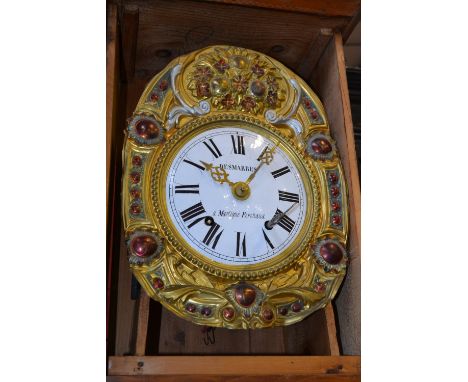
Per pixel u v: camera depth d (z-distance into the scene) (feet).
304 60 6.33
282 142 5.54
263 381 4.42
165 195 5.04
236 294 4.80
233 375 4.37
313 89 6.44
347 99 5.68
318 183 5.44
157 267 4.80
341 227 5.33
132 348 4.97
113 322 5.25
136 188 5.00
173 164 5.16
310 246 5.22
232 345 5.92
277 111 5.66
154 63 6.28
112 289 5.14
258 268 4.99
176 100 5.43
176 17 5.54
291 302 4.97
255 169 5.35
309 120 5.68
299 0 5.54
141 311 4.71
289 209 5.29
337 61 5.81
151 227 4.89
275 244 5.14
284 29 5.86
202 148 5.31
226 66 5.64
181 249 4.85
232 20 5.67
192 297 4.77
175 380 4.26
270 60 5.84
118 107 5.72
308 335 5.56
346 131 5.59
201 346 5.82
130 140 5.15
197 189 5.14
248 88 5.62
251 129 5.53
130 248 4.79
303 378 4.50
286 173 5.43
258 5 5.45
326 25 5.83
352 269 5.30
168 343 5.74
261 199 5.25
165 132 5.26
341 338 5.41
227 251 4.99
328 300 5.08
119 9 5.32
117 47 5.42
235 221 5.11
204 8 5.44
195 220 5.02
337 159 5.55
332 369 4.61
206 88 5.49
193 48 6.07
